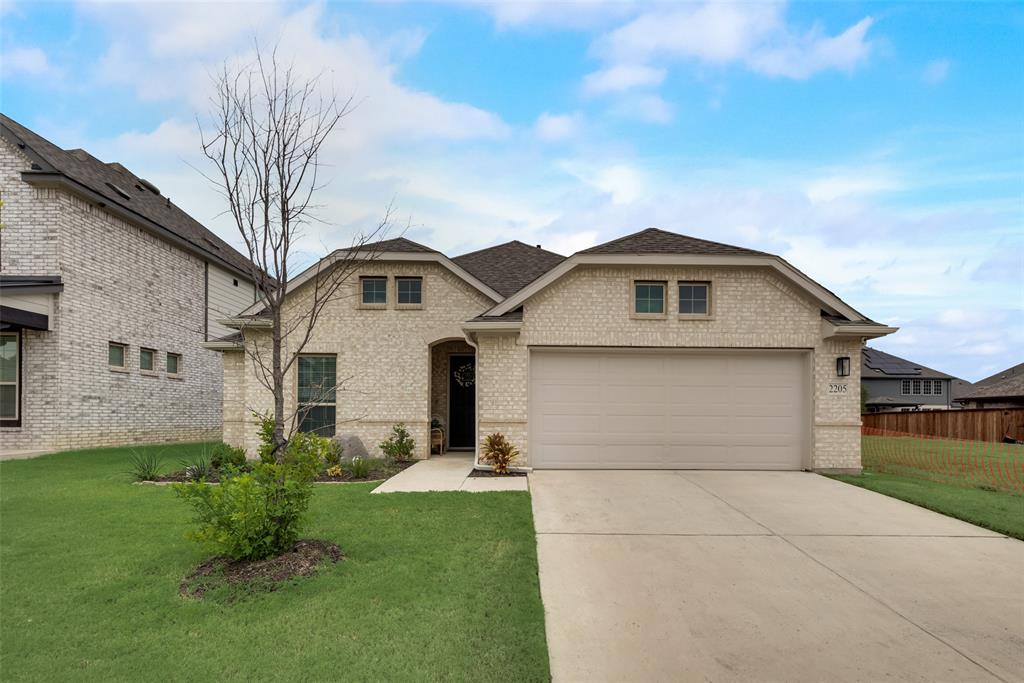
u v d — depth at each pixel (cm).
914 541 660
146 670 369
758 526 712
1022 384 3488
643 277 1098
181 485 524
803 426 1104
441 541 618
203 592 482
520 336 1087
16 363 1294
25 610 450
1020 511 776
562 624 452
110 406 1466
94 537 623
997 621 464
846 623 459
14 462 1141
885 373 4512
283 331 1263
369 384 1278
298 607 457
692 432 1102
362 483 947
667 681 376
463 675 368
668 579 542
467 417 1421
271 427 728
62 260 1312
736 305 1098
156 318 1658
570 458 1097
